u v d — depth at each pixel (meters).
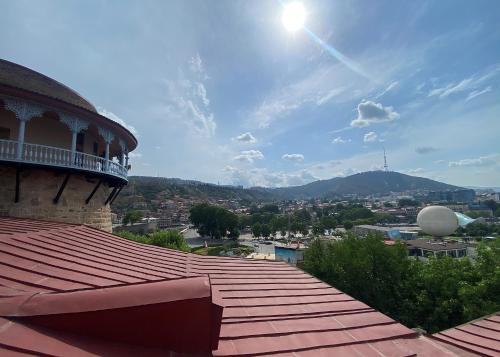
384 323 5.57
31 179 15.24
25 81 16.08
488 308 19.09
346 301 6.85
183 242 36.44
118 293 3.00
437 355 4.50
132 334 2.85
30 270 4.62
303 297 6.92
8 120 16.27
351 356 4.18
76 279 4.65
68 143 18.30
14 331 2.48
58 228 9.23
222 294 6.54
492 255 22.19
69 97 17.72
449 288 22.95
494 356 6.04
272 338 4.45
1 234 6.33
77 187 17.23
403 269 27.23
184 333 2.95
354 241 30.38
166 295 2.95
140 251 9.33
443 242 69.12
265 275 9.12
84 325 2.76
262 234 115.12
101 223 19.48
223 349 3.85
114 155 25.69
